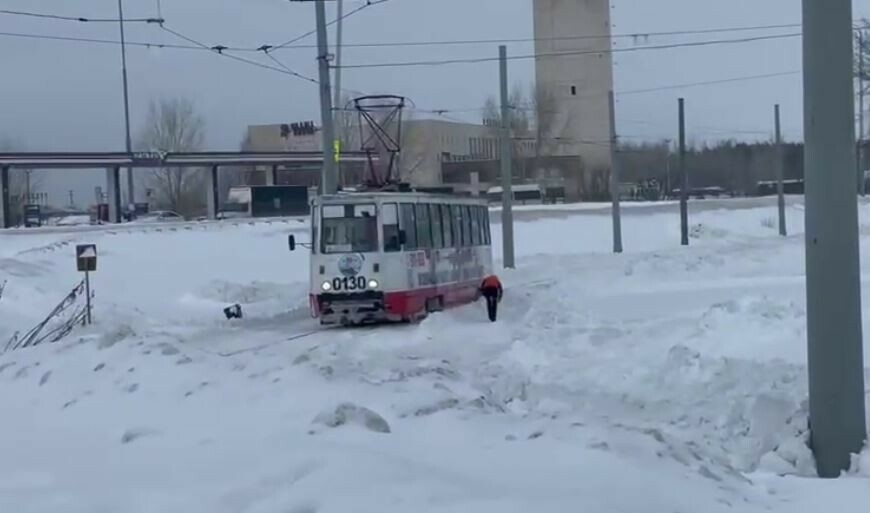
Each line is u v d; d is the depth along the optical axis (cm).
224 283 4647
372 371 1594
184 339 2834
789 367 1664
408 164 9338
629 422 1348
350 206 3334
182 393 1274
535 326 2848
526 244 7044
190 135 9762
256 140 11812
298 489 777
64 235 5747
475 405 1180
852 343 1157
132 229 6097
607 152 9600
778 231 7856
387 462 845
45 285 4228
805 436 1181
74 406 1280
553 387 1719
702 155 11319
